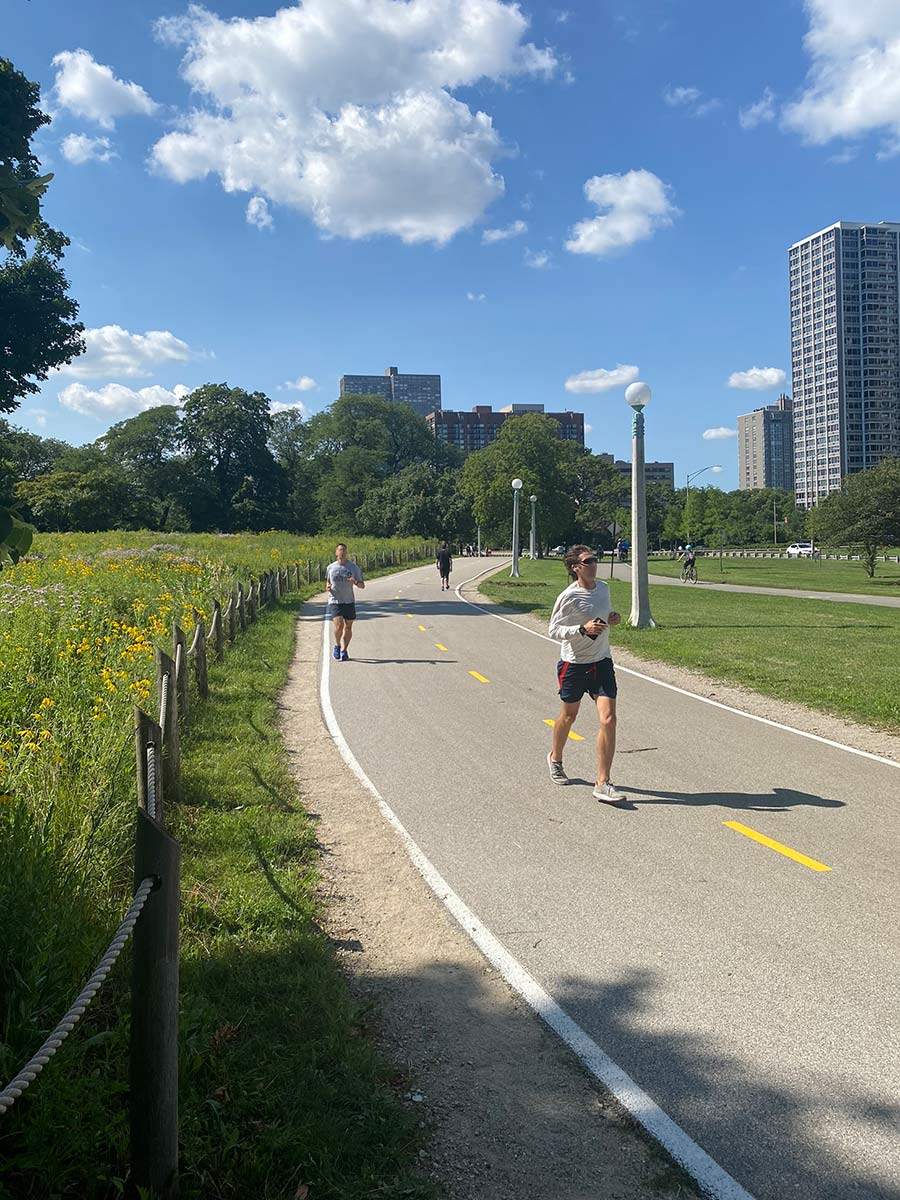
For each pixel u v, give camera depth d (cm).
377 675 1348
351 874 563
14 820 457
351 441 11369
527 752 878
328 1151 294
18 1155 264
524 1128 318
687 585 4338
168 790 655
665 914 499
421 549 6172
